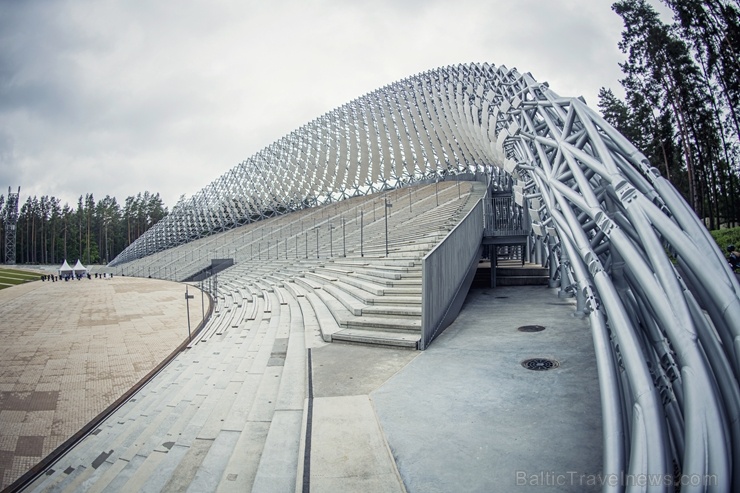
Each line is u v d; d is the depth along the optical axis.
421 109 42.03
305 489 3.08
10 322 22.41
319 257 29.11
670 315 3.36
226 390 6.98
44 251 116.81
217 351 11.55
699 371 2.90
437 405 4.61
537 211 8.71
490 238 17.17
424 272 7.03
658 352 4.05
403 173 49.56
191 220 79.75
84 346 15.68
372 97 51.81
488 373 5.67
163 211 136.75
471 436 3.87
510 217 17.20
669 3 25.61
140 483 4.44
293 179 58.59
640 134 35.66
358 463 3.43
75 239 115.94
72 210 128.12
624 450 3.01
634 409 3.07
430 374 5.70
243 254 50.81
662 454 2.65
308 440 3.84
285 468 3.52
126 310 26.09
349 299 11.01
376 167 50.06
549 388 5.03
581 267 5.31
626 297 4.81
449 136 38.22
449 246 9.22
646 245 3.93
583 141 6.40
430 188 43.50
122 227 130.38
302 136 58.38
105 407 9.12
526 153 9.09
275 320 13.60
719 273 3.34
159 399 8.38
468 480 3.17
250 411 5.08
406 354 6.77
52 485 5.57
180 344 15.30
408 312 8.43
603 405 3.43
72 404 9.35
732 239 20.89
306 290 17.47
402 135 44.81
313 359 6.64
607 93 42.41
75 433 7.72
